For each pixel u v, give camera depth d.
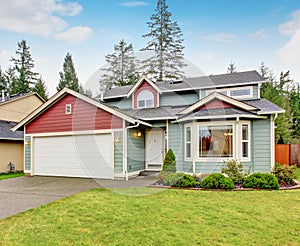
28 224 4.22
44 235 3.73
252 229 3.94
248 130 9.36
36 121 11.09
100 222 4.29
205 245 3.36
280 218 4.46
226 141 9.10
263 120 9.44
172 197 6.11
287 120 20.12
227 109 9.41
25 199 6.12
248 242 3.46
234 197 6.06
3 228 4.05
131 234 3.75
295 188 7.11
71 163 10.30
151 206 5.27
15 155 13.76
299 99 23.06
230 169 7.91
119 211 4.91
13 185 8.27
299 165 14.54
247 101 11.16
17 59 32.12
